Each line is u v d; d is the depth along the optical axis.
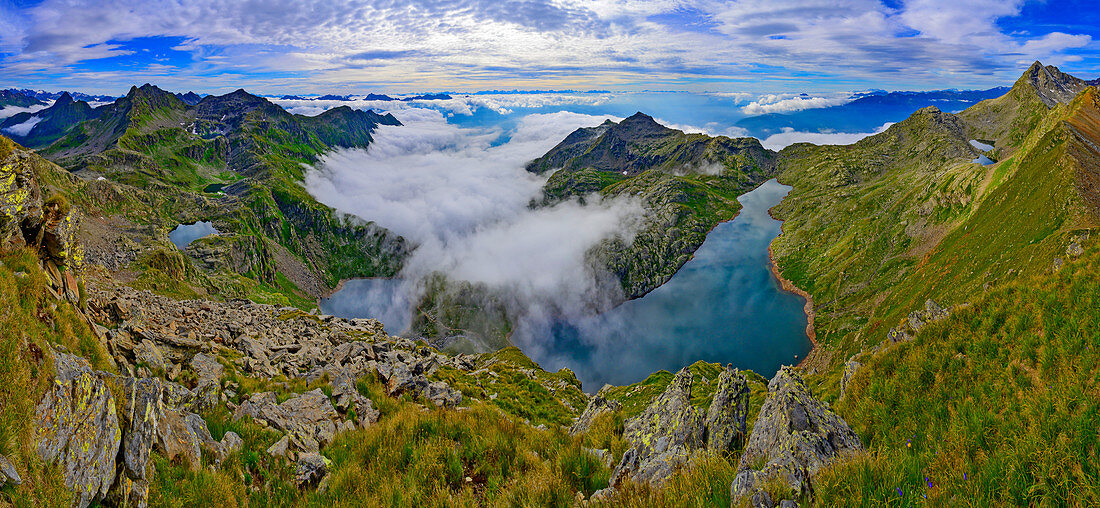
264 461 14.45
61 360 10.73
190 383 19.81
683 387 18.78
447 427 18.14
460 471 14.12
